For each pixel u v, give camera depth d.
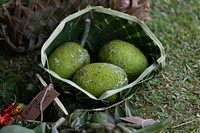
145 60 1.41
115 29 1.46
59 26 1.35
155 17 1.94
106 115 1.21
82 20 1.43
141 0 1.62
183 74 1.57
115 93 1.27
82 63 1.38
